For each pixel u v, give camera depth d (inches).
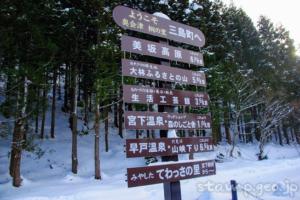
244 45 1478.8
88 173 808.9
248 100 1133.7
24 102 599.2
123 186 554.9
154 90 258.7
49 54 658.8
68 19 706.2
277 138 1969.7
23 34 609.6
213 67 836.6
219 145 1250.0
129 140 231.3
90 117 1314.0
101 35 730.8
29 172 774.5
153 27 274.5
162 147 248.7
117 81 722.8
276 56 1683.1
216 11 913.5
